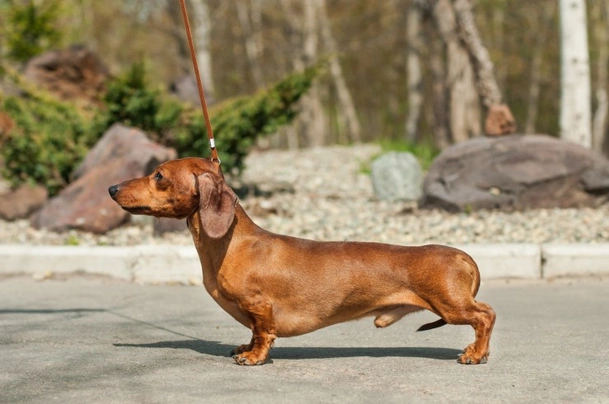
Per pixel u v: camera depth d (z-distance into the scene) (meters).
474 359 5.86
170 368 5.75
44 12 26.00
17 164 14.24
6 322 7.64
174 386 5.25
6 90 21.16
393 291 5.70
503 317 7.88
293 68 50.50
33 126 14.23
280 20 49.78
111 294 9.30
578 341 6.74
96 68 22.58
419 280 5.64
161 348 6.52
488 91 19.25
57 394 5.10
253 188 16.14
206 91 23.91
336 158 22.33
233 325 7.67
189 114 14.73
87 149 14.26
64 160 13.98
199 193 5.59
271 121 15.01
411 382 5.37
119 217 12.39
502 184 13.29
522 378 5.49
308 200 15.22
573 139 15.54
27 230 12.55
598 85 44.69
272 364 5.90
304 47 40.97
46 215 12.57
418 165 15.55
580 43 15.46
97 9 46.47
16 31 25.44
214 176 5.61
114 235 12.16
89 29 45.59
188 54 35.47
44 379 5.47
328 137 63.69
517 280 9.80
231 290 5.68
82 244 11.70
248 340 6.97
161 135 14.73
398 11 44.06
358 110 67.69
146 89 14.30
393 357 6.20
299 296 5.69
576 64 15.47
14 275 10.43
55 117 14.61
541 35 46.59
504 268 9.84
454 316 5.65
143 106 14.16
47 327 7.42
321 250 5.77
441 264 5.62
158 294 9.31
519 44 48.50
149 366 5.82
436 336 7.14
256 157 23.36
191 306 8.63
